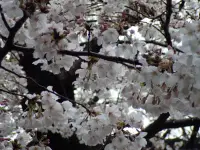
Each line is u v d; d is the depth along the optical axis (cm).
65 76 493
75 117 317
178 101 235
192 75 203
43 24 248
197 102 217
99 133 267
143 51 266
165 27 306
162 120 499
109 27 270
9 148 297
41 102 271
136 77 250
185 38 200
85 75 284
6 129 387
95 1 388
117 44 272
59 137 472
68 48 268
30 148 295
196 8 432
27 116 270
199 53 197
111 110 271
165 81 215
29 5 238
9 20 295
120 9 349
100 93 516
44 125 276
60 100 480
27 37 289
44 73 493
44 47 254
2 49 282
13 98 426
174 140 823
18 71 470
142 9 359
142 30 374
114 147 269
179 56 200
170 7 301
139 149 270
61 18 286
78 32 281
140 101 263
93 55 259
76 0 290
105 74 275
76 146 474
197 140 801
